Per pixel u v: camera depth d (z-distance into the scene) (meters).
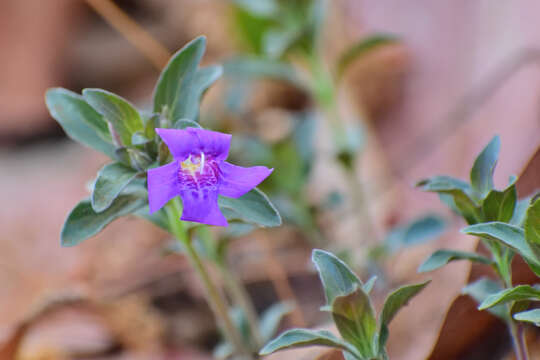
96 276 0.39
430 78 0.38
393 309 0.26
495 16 0.35
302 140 0.35
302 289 0.37
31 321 0.34
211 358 0.36
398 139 0.38
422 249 0.34
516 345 0.26
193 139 0.25
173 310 0.37
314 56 0.36
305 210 0.35
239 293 0.31
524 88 0.33
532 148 0.32
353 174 0.35
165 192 0.25
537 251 0.25
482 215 0.26
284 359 0.27
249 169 0.25
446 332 0.28
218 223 0.25
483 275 0.28
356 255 0.35
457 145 0.35
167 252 0.31
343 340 0.25
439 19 0.38
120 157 0.26
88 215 0.27
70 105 0.28
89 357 0.36
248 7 0.37
